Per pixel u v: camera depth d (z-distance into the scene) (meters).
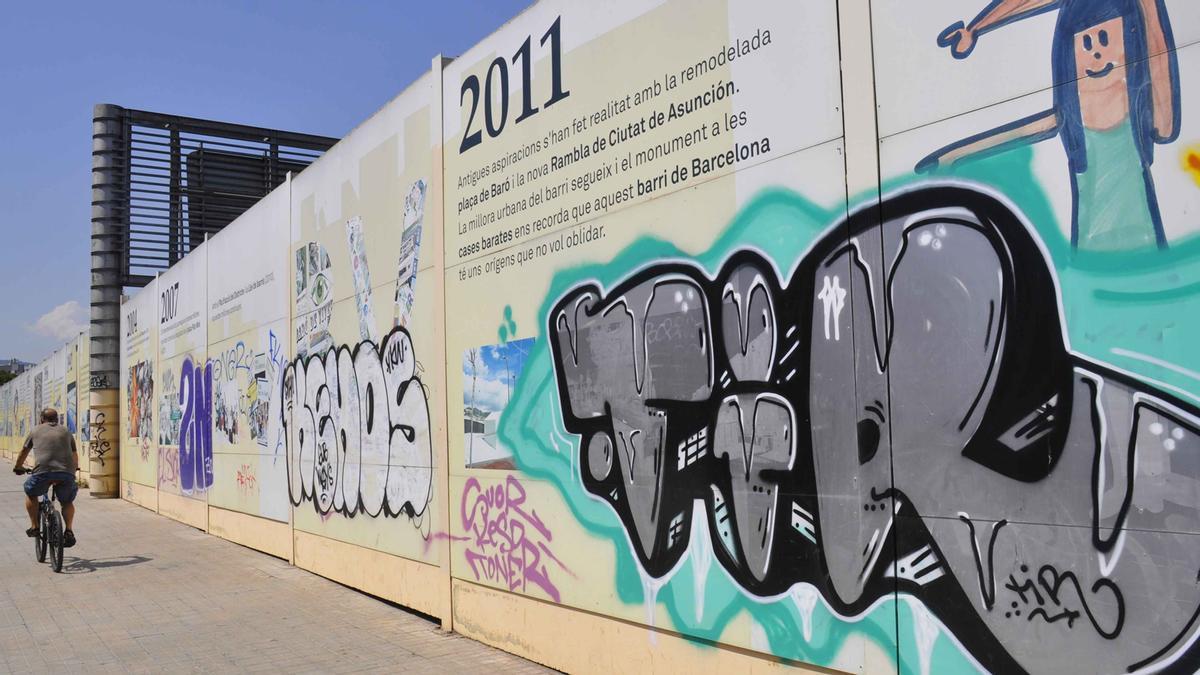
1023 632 3.36
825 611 4.12
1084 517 3.19
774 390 4.41
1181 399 2.96
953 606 3.59
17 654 6.93
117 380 21.52
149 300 18.31
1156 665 2.99
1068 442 3.24
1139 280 3.07
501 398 6.59
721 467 4.70
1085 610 3.18
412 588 7.88
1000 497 3.44
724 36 4.72
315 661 6.43
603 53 5.59
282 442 11.00
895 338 3.83
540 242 6.19
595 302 5.64
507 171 6.55
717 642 4.72
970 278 3.56
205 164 21.52
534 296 6.25
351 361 9.16
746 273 4.57
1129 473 3.07
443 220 7.37
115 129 20.92
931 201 3.71
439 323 7.39
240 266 12.66
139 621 7.95
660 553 5.10
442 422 7.34
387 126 8.45
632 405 5.33
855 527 3.99
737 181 4.64
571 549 5.84
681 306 4.98
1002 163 3.46
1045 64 3.34
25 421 42.69
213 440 13.80
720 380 4.73
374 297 8.66
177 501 15.93
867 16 3.97
